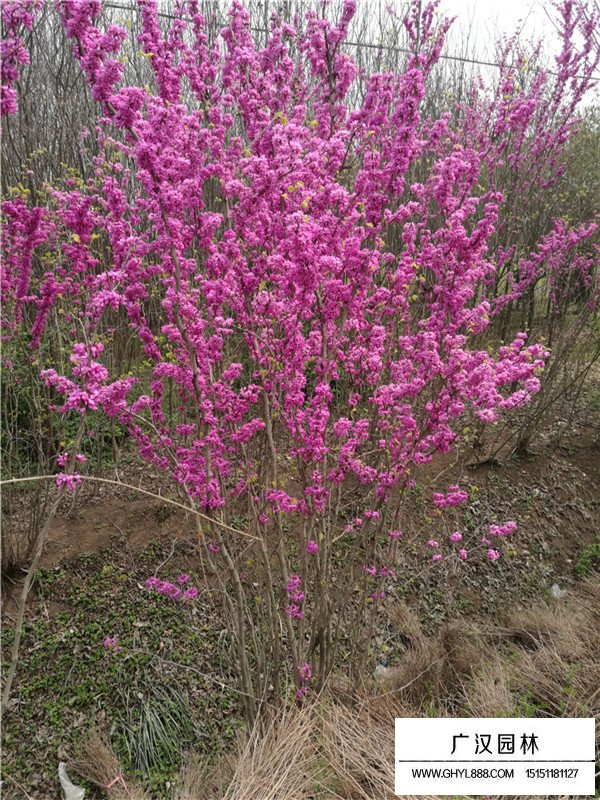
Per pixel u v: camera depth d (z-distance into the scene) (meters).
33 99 4.77
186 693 3.26
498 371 2.44
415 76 2.25
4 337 3.36
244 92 2.41
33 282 3.54
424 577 4.11
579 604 4.07
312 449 2.47
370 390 3.77
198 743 3.08
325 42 2.59
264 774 2.61
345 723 2.89
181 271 2.42
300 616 2.87
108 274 2.20
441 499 2.82
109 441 4.84
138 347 5.36
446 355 2.66
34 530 3.76
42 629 3.53
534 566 4.43
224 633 3.54
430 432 2.71
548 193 6.55
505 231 5.76
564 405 5.93
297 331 2.35
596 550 4.57
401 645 3.68
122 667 3.35
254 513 2.62
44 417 3.85
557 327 6.32
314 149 2.40
